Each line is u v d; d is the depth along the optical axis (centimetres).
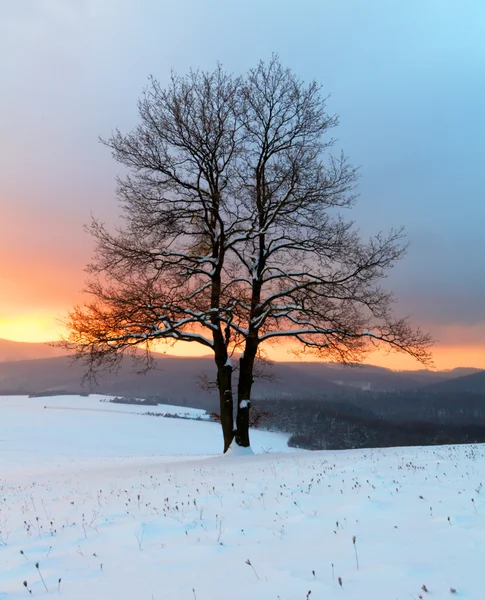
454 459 1247
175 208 1956
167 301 1797
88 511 886
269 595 429
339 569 482
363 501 774
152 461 2538
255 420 2086
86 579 503
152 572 511
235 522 712
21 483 1642
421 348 1858
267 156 2061
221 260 1995
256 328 1884
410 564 479
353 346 1919
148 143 1941
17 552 625
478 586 418
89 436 8375
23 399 18062
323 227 1970
